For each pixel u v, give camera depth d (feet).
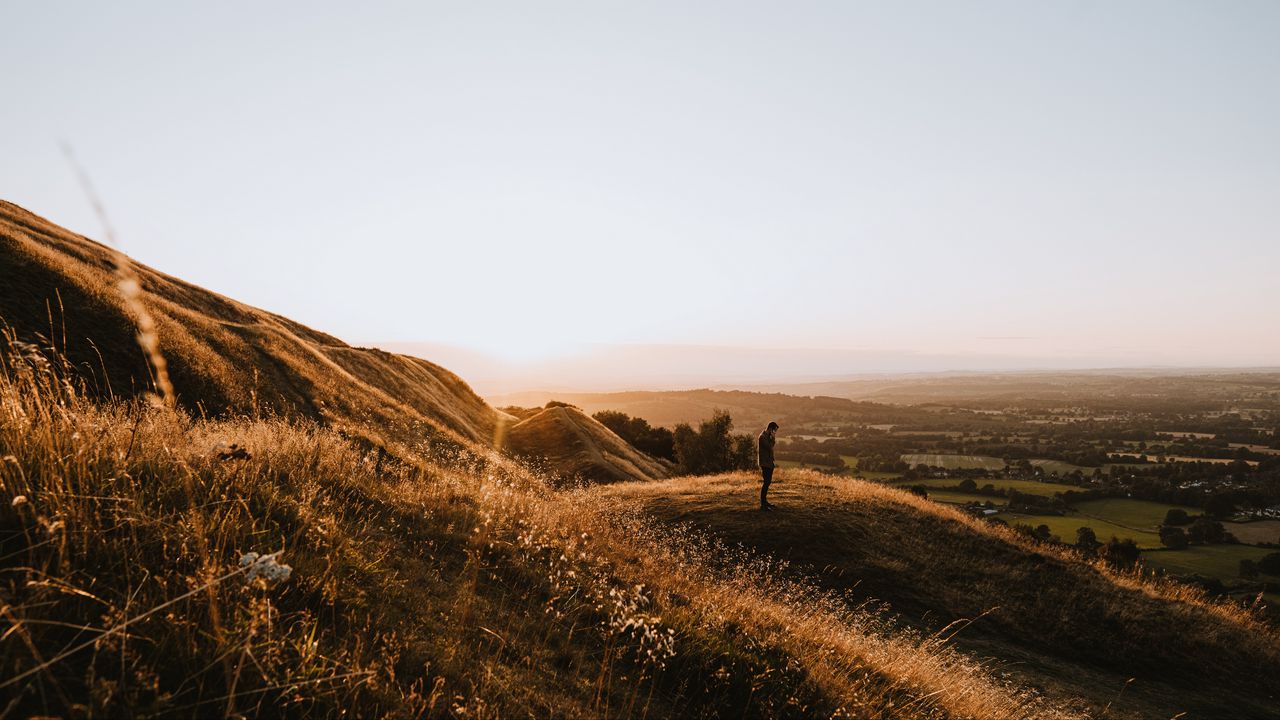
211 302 132.05
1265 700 37.58
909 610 43.16
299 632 10.49
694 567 31.78
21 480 10.67
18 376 12.84
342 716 8.87
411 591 14.57
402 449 37.29
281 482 18.65
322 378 97.81
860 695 18.58
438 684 10.46
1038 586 49.08
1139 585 53.36
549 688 12.84
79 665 7.97
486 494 23.31
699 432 196.13
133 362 63.93
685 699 15.38
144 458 14.47
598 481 132.57
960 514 66.64
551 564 18.72
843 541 52.34
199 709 8.02
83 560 9.65
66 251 101.04
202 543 9.88
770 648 19.61
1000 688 28.94
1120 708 33.32
